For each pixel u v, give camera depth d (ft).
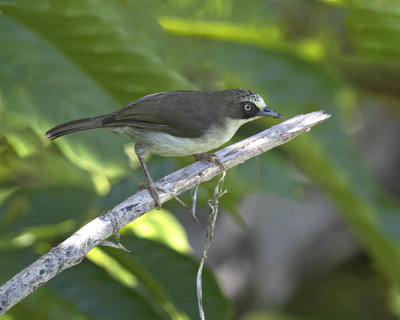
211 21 40.50
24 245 33.24
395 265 43.37
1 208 35.32
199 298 26.43
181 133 32.55
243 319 59.52
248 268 59.72
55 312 34.06
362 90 48.26
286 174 38.60
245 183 37.65
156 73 31.12
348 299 71.67
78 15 29.86
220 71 41.09
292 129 28.07
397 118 65.98
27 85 29.94
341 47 46.57
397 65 46.85
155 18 35.22
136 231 35.35
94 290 34.53
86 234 23.80
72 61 30.96
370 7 38.81
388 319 71.31
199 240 59.72
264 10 42.01
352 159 40.73
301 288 71.41
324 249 62.34
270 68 41.14
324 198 61.16
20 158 36.58
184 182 26.48
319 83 41.37
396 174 68.95
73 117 30.32
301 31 45.01
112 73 31.09
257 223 60.13
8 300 21.99
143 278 34.60
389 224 41.29
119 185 35.55
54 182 36.81
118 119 30.96
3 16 30.42
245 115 34.06
